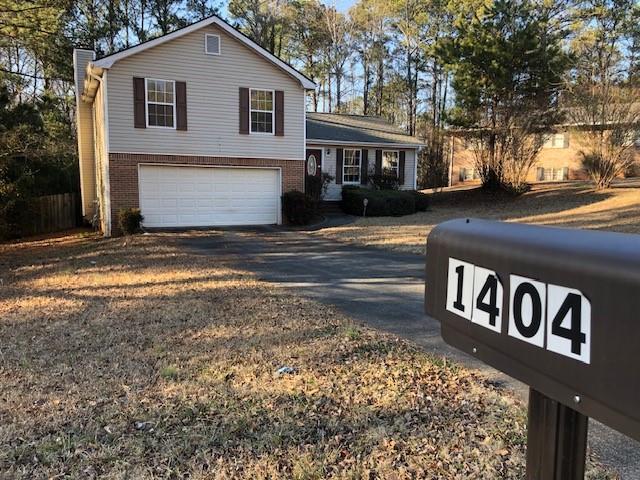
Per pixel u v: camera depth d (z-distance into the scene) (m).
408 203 17.95
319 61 35.62
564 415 1.07
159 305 5.82
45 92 18.41
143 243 11.51
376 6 33.12
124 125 13.56
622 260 0.76
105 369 3.83
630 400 0.75
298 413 3.08
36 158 16.47
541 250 0.92
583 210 15.08
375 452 2.65
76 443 2.73
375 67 35.38
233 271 8.16
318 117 21.72
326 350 4.23
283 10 32.22
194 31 13.99
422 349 4.31
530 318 0.94
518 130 18.38
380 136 20.33
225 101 14.60
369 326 5.02
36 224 16.06
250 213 15.38
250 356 4.09
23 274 8.22
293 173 15.70
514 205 17.78
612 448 2.70
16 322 5.21
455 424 2.96
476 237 1.10
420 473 2.46
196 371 3.77
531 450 1.15
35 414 3.10
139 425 2.94
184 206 14.56
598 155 17.47
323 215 17.22
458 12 26.72
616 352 0.77
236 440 2.76
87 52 17.08
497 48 17.44
